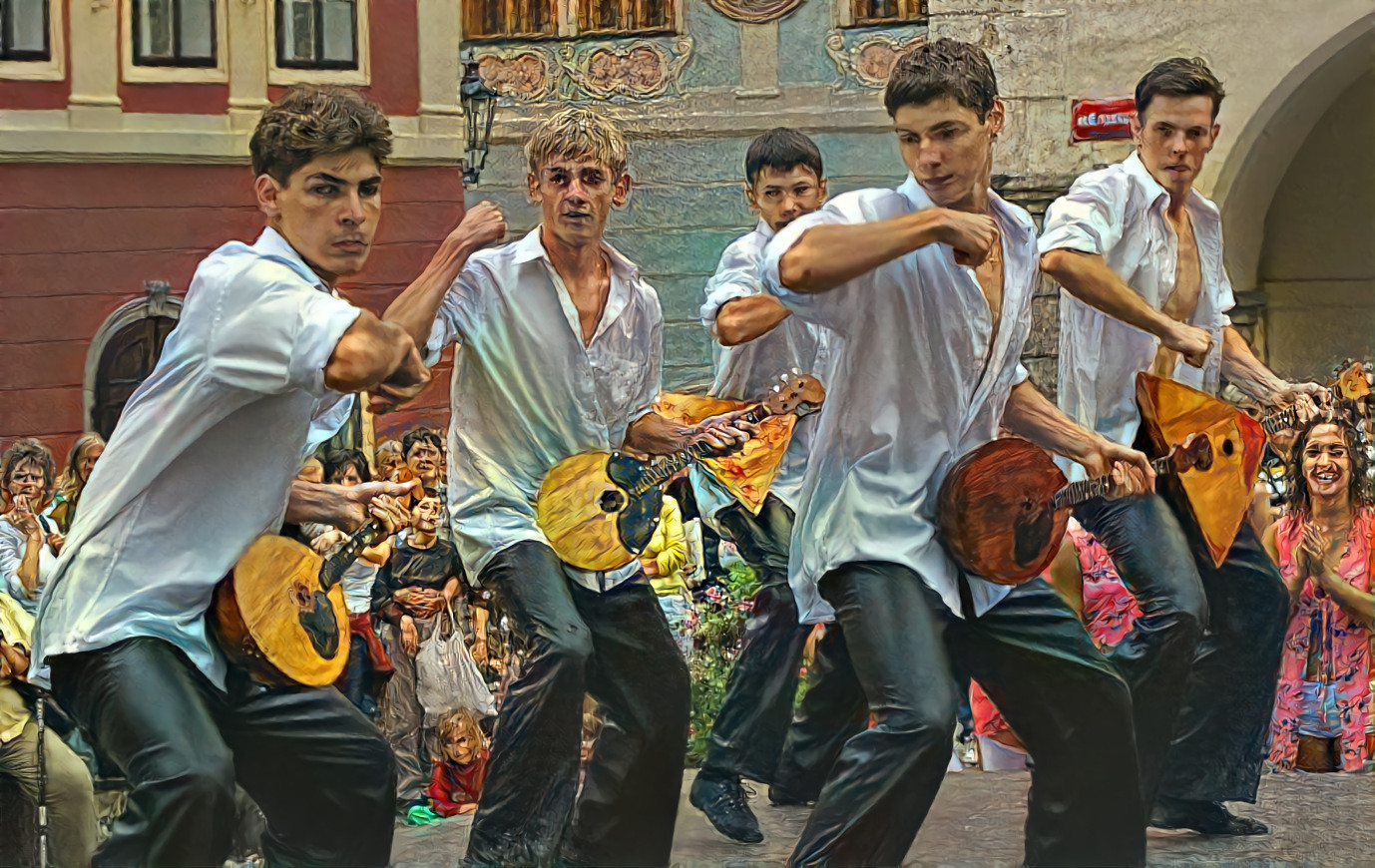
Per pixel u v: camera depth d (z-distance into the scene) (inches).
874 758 250.8
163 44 307.4
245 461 252.5
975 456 265.0
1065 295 302.5
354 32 305.4
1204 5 307.3
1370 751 301.3
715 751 283.3
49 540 295.9
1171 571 282.0
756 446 279.3
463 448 272.8
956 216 260.1
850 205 268.4
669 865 272.4
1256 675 294.2
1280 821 291.6
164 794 240.2
